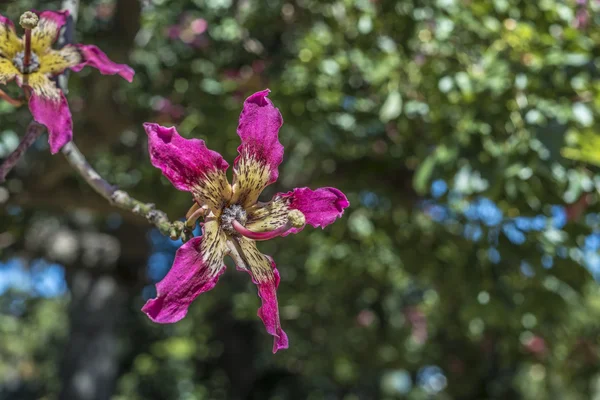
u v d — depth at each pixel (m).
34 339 21.06
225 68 6.52
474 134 4.91
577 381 8.30
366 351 10.66
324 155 6.42
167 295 2.12
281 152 2.35
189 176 2.25
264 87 6.15
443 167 4.92
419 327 11.10
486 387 11.88
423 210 6.75
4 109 5.03
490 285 5.87
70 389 11.01
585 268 5.68
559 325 7.73
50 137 2.54
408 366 10.75
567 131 4.75
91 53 2.71
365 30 5.55
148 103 6.44
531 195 5.18
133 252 9.75
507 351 8.29
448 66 5.29
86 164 2.54
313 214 2.39
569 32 4.93
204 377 16.38
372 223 6.83
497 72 4.80
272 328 2.27
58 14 2.69
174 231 2.36
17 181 6.93
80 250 10.04
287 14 6.32
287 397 16.64
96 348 11.12
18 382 22.14
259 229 2.33
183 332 15.38
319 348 10.86
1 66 2.58
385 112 5.30
